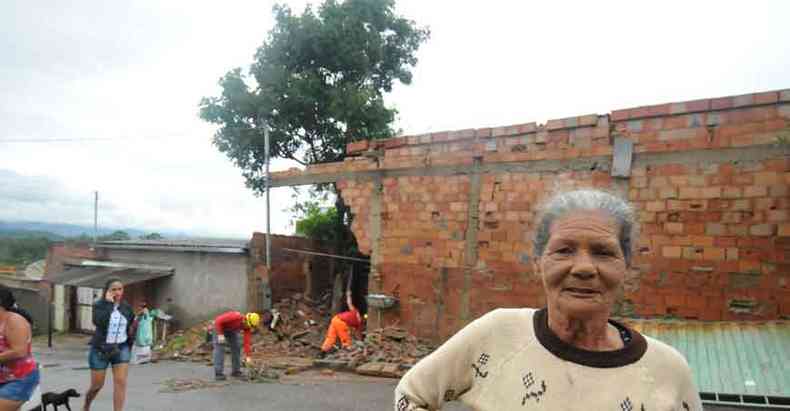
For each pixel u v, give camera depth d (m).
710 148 8.52
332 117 17.28
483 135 10.77
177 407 7.27
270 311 14.59
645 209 8.95
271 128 16.92
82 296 19.98
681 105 8.73
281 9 17.59
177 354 12.99
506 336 1.63
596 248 1.53
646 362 1.51
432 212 11.28
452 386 1.66
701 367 7.06
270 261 15.66
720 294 8.34
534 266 1.73
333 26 17.12
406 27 18.66
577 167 9.67
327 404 7.36
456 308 10.80
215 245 16.30
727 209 8.38
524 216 10.20
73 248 20.44
